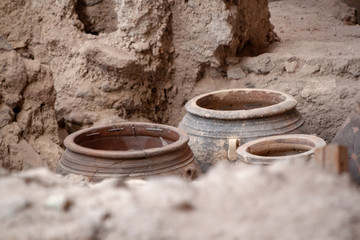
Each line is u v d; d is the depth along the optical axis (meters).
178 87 6.75
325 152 2.39
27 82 5.21
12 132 5.04
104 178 4.08
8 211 2.12
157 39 6.32
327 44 6.89
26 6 6.18
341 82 6.23
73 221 2.08
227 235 1.94
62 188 2.39
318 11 9.09
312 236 1.90
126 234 1.98
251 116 5.00
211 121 5.15
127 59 6.12
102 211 2.09
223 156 5.06
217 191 2.17
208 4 6.30
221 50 6.59
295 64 6.39
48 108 5.39
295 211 2.00
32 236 2.00
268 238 1.91
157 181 2.32
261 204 2.06
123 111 6.46
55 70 6.30
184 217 2.03
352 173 4.19
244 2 6.61
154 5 6.20
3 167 4.93
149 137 4.82
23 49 6.25
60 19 6.20
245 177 2.20
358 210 2.02
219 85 6.70
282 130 5.04
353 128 4.29
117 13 6.27
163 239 1.94
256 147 4.46
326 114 6.18
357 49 6.52
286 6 9.43
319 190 2.12
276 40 7.32
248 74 6.63
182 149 4.34
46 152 5.25
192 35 6.46
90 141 4.70
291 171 2.26
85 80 6.22
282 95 5.50
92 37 6.33
